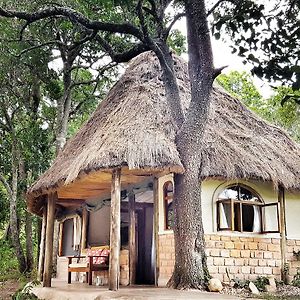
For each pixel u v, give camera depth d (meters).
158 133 9.64
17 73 18.83
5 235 23.52
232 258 10.61
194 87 9.55
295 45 4.57
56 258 17.70
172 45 18.80
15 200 19.55
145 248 12.24
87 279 12.81
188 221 9.04
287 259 11.30
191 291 8.32
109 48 11.19
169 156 9.02
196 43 9.53
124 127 9.89
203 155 10.28
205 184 10.64
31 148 18.84
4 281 17.81
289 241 11.45
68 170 10.41
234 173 10.27
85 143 11.52
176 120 9.87
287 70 4.48
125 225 12.85
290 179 11.21
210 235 10.48
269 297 8.66
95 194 13.70
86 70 20.95
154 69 12.60
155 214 11.03
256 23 4.93
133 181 11.84
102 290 9.01
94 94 20.62
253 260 10.85
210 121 11.74
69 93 18.84
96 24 10.32
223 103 13.02
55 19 15.48
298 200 11.88
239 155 10.77
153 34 12.27
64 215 16.47
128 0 9.41
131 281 11.32
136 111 10.52
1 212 22.59
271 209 11.41
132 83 12.38
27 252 19.52
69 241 16.53
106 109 12.22
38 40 16.06
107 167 8.90
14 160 19.70
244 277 10.62
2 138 21.12
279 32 4.81
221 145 10.88
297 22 4.75
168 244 10.57
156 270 10.76
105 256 11.27
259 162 10.91
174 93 10.06
